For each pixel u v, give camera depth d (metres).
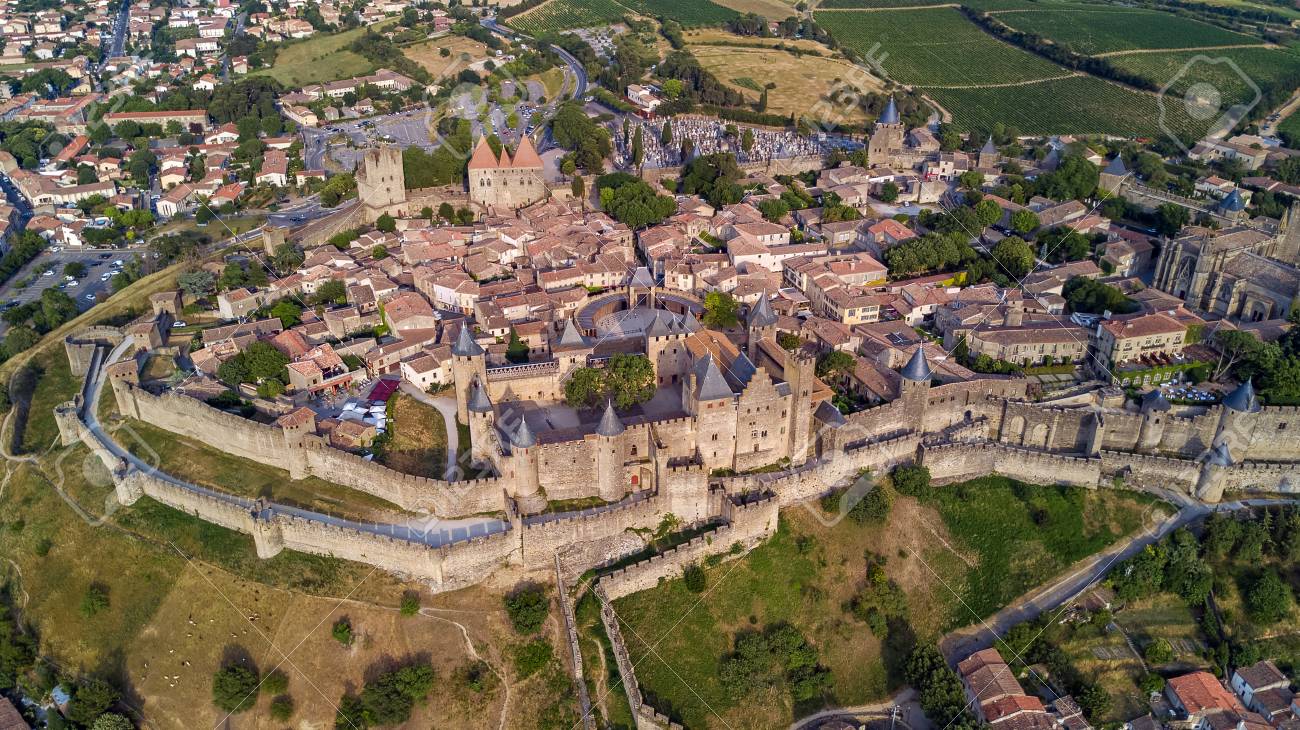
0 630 185.38
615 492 183.75
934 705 170.75
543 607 174.00
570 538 179.12
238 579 181.88
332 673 170.62
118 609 185.50
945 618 187.38
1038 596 190.12
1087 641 183.12
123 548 192.38
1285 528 194.62
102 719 168.75
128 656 179.38
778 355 199.62
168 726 170.88
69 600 189.38
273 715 167.62
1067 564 194.75
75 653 183.00
